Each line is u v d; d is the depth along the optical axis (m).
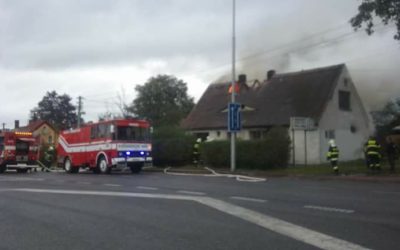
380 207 11.77
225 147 30.47
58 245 8.03
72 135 33.12
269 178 23.86
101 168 29.88
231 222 9.77
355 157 41.34
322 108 38.75
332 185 18.78
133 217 10.60
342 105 41.19
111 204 12.79
